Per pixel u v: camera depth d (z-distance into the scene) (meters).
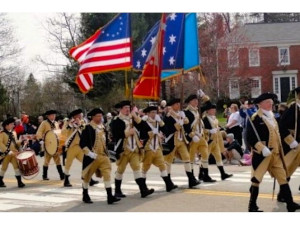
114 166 17.17
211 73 44.47
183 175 14.10
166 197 10.40
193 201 9.84
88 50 11.48
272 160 8.30
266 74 51.72
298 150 9.11
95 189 11.91
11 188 12.69
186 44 13.45
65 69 40.53
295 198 9.80
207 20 46.12
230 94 47.06
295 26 52.97
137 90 11.17
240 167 15.71
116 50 11.06
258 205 9.12
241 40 49.28
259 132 8.24
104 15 38.97
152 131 10.84
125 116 10.56
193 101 12.02
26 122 24.03
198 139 11.81
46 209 9.52
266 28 53.06
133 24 38.62
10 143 12.96
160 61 11.26
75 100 45.06
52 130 14.07
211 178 12.88
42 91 47.72
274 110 16.11
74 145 12.62
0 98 41.31
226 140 17.05
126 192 11.34
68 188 12.40
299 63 51.81
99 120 9.89
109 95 39.28
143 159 10.95
